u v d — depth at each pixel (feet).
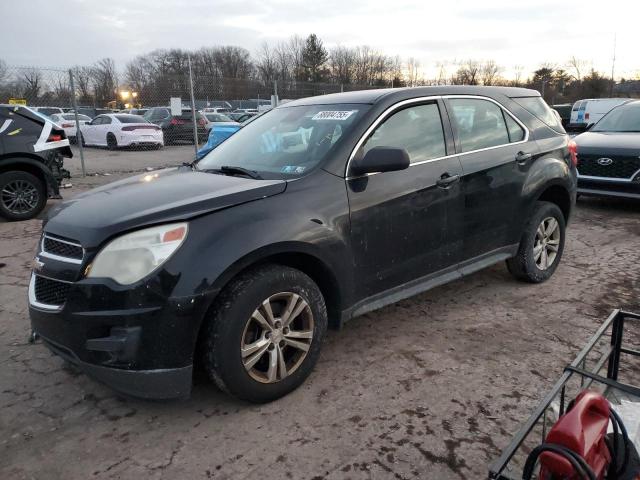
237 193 9.49
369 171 10.42
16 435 8.95
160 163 51.29
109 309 8.37
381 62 189.16
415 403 9.57
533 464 5.04
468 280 16.03
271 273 9.23
